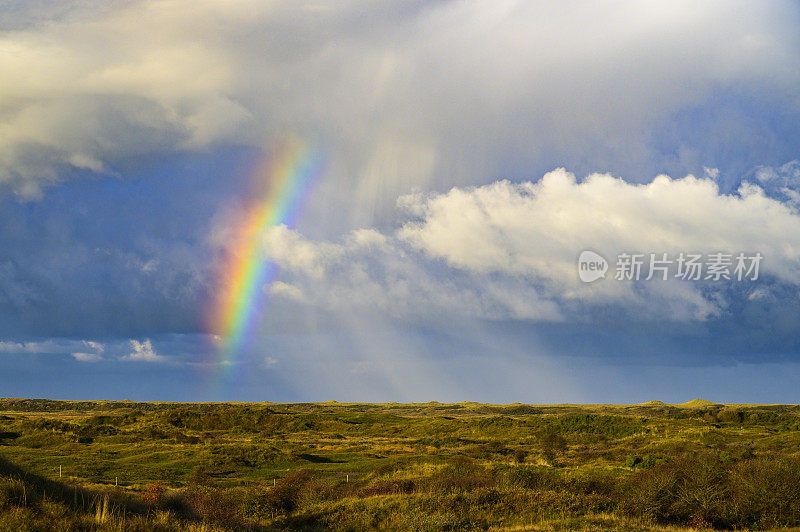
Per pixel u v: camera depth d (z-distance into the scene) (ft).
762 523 89.97
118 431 322.34
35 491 63.31
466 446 281.95
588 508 94.58
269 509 113.80
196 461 219.20
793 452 180.14
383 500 101.19
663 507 96.84
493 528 84.58
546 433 328.08
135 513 71.20
